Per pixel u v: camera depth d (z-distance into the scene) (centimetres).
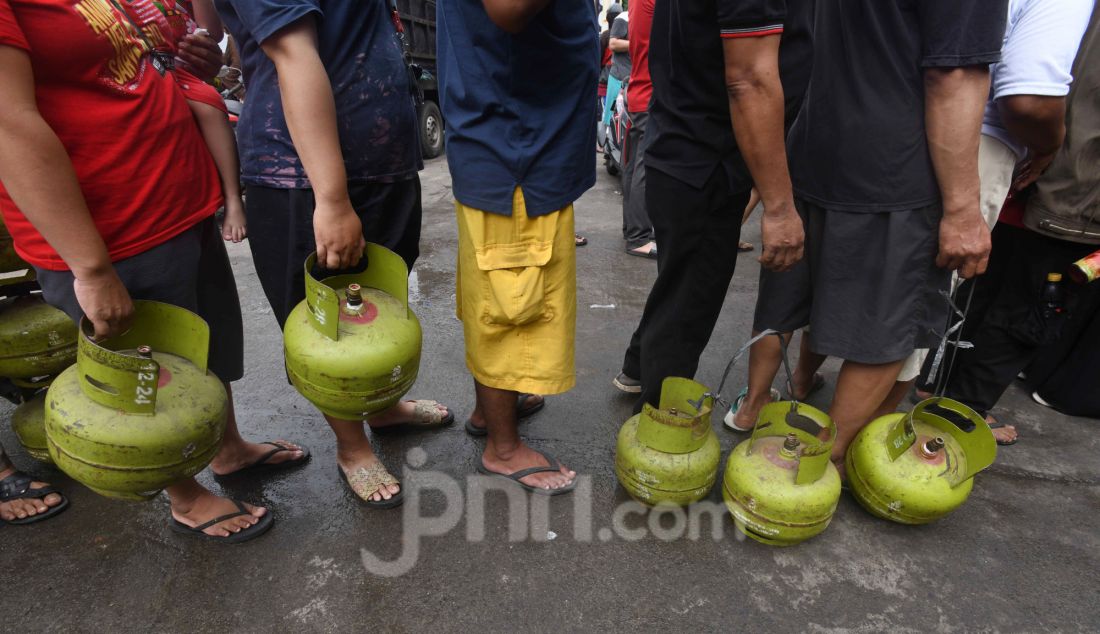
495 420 195
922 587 168
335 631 153
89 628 153
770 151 148
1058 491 207
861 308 176
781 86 149
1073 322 241
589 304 359
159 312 147
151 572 168
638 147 422
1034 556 180
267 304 347
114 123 132
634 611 160
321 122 134
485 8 131
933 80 151
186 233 155
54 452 137
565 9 143
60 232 122
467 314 176
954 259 164
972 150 153
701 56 155
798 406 178
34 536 179
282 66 131
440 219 536
